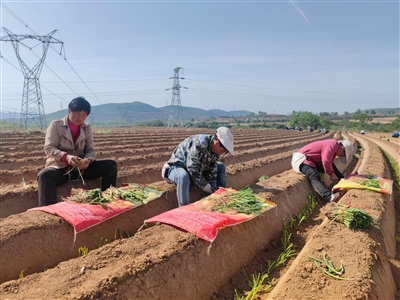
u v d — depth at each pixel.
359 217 4.84
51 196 5.31
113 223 4.89
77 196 5.00
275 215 5.79
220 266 4.13
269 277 4.30
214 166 5.88
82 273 3.28
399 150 20.97
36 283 3.11
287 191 6.69
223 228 4.45
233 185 8.05
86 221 4.44
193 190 6.32
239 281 4.21
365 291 3.44
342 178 8.02
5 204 5.58
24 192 5.88
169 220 4.46
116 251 3.72
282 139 26.11
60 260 4.19
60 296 2.89
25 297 2.89
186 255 3.79
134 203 5.22
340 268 3.84
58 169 5.53
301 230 5.86
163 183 6.64
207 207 4.95
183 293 3.52
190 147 5.54
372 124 73.38
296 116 73.69
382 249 4.58
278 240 5.41
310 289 3.61
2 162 8.75
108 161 6.02
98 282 3.05
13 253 3.83
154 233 4.22
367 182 7.21
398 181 11.18
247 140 23.14
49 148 5.50
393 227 6.01
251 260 4.70
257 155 14.22
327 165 7.40
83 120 5.71
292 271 4.02
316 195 7.80
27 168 8.13
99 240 4.63
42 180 5.29
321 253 4.24
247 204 5.10
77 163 5.29
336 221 5.11
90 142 6.05
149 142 17.27
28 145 13.49
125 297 3.04
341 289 3.51
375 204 5.98
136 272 3.27
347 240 4.51
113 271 3.27
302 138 29.77
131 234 5.05
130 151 12.21
